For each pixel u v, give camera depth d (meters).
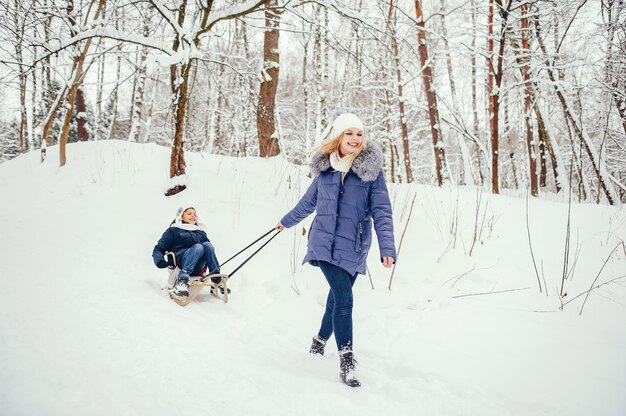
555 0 7.62
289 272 4.20
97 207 5.72
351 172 2.43
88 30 5.66
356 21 5.75
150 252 4.57
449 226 5.09
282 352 2.57
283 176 6.63
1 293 2.55
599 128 10.23
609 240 4.38
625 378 2.13
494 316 3.01
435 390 2.06
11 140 25.09
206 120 18.52
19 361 1.67
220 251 4.63
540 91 9.47
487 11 8.76
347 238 2.35
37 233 4.75
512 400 1.97
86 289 2.96
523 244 4.47
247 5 5.54
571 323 2.84
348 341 2.16
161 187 6.21
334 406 1.81
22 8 5.85
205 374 1.93
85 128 13.23
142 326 2.43
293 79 19.95
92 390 1.56
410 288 3.74
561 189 9.88
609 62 8.20
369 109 16.22
